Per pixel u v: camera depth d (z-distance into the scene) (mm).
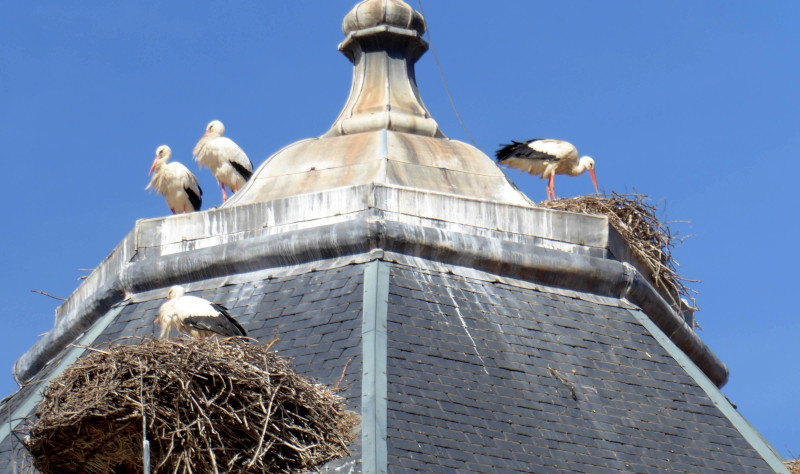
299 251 31719
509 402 29469
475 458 28250
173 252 32875
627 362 31281
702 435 30359
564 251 32531
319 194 32281
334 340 29719
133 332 31812
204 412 25734
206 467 25922
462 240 31766
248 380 25969
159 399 25844
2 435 30672
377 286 30531
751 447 30484
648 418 30312
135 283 32781
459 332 30406
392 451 27781
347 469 27516
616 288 32594
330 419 26547
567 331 31422
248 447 26016
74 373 26234
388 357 29250
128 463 26562
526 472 28391
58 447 26547
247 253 31984
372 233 31375
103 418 26031
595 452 29250
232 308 31297
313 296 30906
